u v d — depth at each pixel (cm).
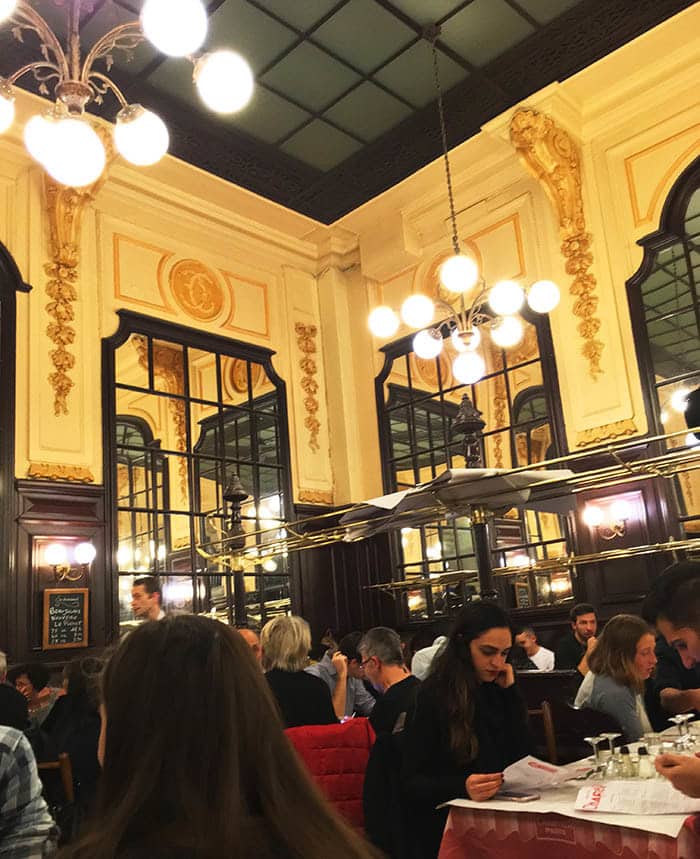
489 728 261
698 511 697
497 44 740
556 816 213
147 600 592
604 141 803
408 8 693
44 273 748
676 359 737
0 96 397
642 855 195
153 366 836
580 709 345
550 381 802
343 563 938
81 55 697
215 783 80
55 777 327
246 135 827
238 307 923
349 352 994
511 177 865
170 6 344
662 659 372
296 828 80
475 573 686
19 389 707
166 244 871
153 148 403
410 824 250
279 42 721
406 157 874
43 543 688
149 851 74
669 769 192
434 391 915
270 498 906
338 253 1008
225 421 891
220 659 89
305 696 360
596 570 734
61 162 356
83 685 370
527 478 457
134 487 805
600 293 780
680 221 745
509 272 853
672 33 720
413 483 916
